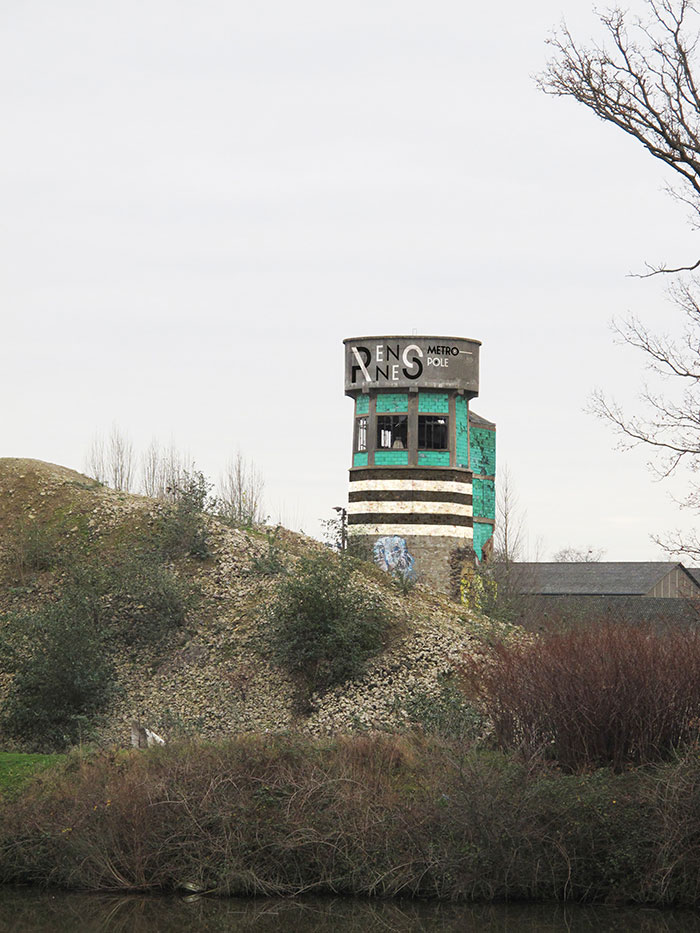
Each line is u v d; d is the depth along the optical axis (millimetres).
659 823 21094
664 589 85750
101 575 38562
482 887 21375
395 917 20828
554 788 21719
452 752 23203
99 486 46375
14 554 41375
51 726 32125
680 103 33500
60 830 22672
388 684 32875
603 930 19969
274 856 22062
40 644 33656
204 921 20859
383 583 40406
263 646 35219
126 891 22219
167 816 22531
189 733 28969
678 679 23594
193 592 38344
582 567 88188
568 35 34000
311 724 31672
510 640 35125
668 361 35531
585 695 23703
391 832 21859
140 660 35812
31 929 20469
